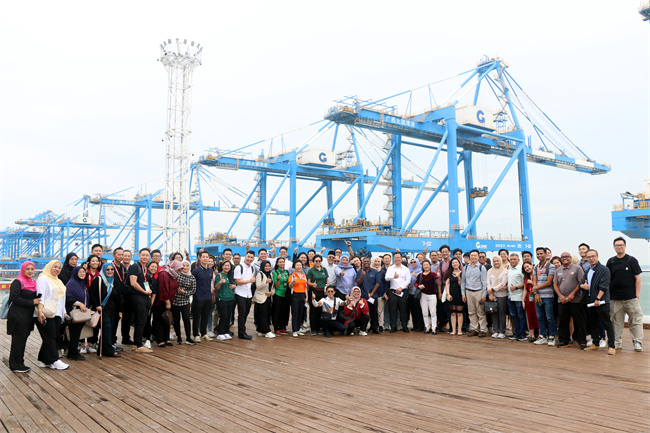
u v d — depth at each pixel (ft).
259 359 26.66
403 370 23.63
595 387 19.88
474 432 14.64
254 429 15.07
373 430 14.89
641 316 28.17
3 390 20.01
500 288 34.24
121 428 15.29
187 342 31.91
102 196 231.50
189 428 15.23
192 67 128.26
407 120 130.52
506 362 25.54
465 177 166.50
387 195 151.53
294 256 38.75
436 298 38.04
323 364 25.21
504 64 154.92
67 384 20.99
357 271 38.27
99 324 27.35
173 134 125.90
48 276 24.20
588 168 181.68
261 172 191.11
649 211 132.16
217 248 188.85
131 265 28.94
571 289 29.55
